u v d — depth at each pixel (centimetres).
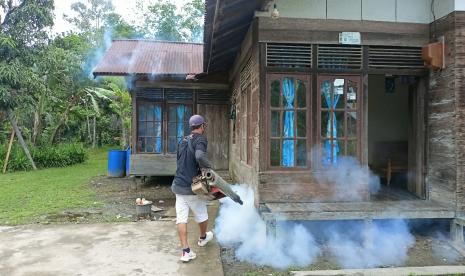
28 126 1697
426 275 400
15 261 417
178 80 995
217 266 409
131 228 551
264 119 515
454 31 495
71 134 2244
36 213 663
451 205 501
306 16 522
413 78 586
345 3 529
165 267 404
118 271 392
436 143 535
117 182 1041
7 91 1228
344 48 529
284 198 517
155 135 991
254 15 520
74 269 396
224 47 718
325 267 436
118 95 1845
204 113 1014
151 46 1216
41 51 1368
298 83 521
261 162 516
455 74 493
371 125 832
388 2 537
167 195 852
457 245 487
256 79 527
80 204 744
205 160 414
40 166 1401
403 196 599
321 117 523
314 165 521
